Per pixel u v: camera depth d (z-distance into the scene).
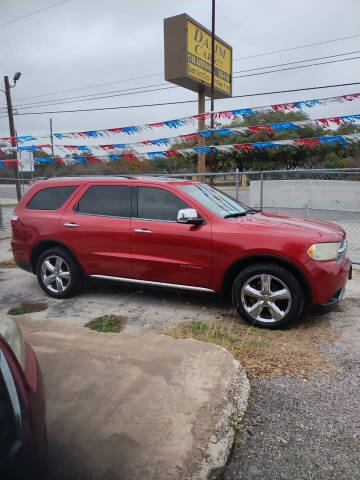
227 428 2.49
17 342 2.17
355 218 12.07
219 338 4.01
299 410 2.83
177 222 4.74
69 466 2.17
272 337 4.08
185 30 12.44
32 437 1.65
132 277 5.04
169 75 12.87
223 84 15.11
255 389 3.10
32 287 6.25
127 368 3.18
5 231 12.83
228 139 25.44
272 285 4.34
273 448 2.45
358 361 3.56
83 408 2.67
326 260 4.14
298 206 10.07
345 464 2.31
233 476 2.24
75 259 5.40
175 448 2.29
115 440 2.37
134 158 10.06
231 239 4.39
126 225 5.00
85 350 3.53
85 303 5.33
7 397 1.70
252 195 10.61
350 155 27.66
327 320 4.58
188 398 2.76
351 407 2.86
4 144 10.71
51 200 5.66
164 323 4.54
